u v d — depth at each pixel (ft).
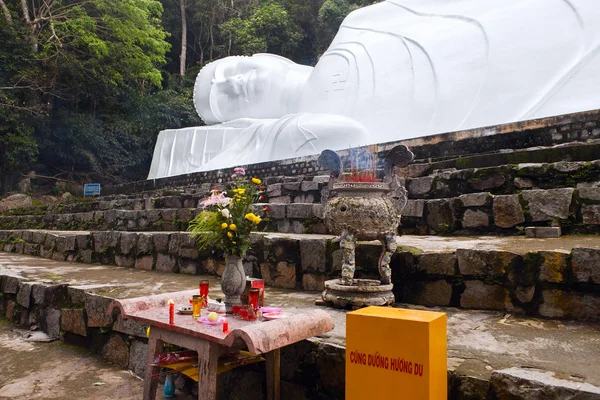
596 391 6.15
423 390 6.22
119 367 12.88
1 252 33.04
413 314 6.83
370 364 6.73
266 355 9.43
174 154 47.83
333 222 11.35
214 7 83.20
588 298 9.99
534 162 19.52
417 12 36.14
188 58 93.20
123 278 17.99
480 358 7.91
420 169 22.82
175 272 19.62
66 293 15.85
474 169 19.10
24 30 55.42
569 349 8.30
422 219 18.70
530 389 6.61
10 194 56.95
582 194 15.25
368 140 31.91
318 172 29.60
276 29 81.66
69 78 60.80
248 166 33.88
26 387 11.40
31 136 56.90
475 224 17.33
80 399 10.67
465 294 11.47
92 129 63.93
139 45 68.69
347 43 38.01
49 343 15.12
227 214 10.02
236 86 45.19
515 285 10.82
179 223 25.03
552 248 11.87
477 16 31.32
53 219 37.73
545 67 26.53
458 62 30.19
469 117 28.07
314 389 9.13
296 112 41.27
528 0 29.55
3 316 18.37
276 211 21.27
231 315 9.62
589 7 26.43
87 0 59.62
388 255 11.41
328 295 11.74
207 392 8.13
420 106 30.73
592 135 21.50
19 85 56.13
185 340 8.70
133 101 70.49
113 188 47.75
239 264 10.37
